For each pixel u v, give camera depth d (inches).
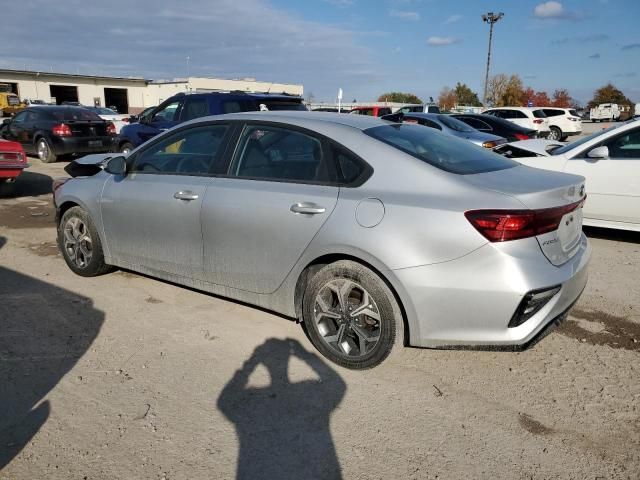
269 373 131.6
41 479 95.7
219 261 151.9
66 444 105.3
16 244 244.7
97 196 182.4
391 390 124.6
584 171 250.8
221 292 156.0
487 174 129.4
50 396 121.1
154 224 165.6
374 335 127.6
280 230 136.3
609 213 247.4
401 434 109.2
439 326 118.7
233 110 369.4
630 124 245.8
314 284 133.5
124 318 162.2
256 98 372.2
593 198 249.8
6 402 118.7
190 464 100.1
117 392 122.9
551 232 118.7
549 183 126.7
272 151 145.3
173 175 164.6
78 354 140.3
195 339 149.2
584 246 137.2
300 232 132.8
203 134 161.6
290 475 97.7
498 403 120.0
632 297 182.5
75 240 194.9
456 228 114.5
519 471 98.9
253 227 141.2
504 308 112.9
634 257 230.1
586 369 134.7
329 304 134.2
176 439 107.0
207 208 150.2
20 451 103.1
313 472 98.6
